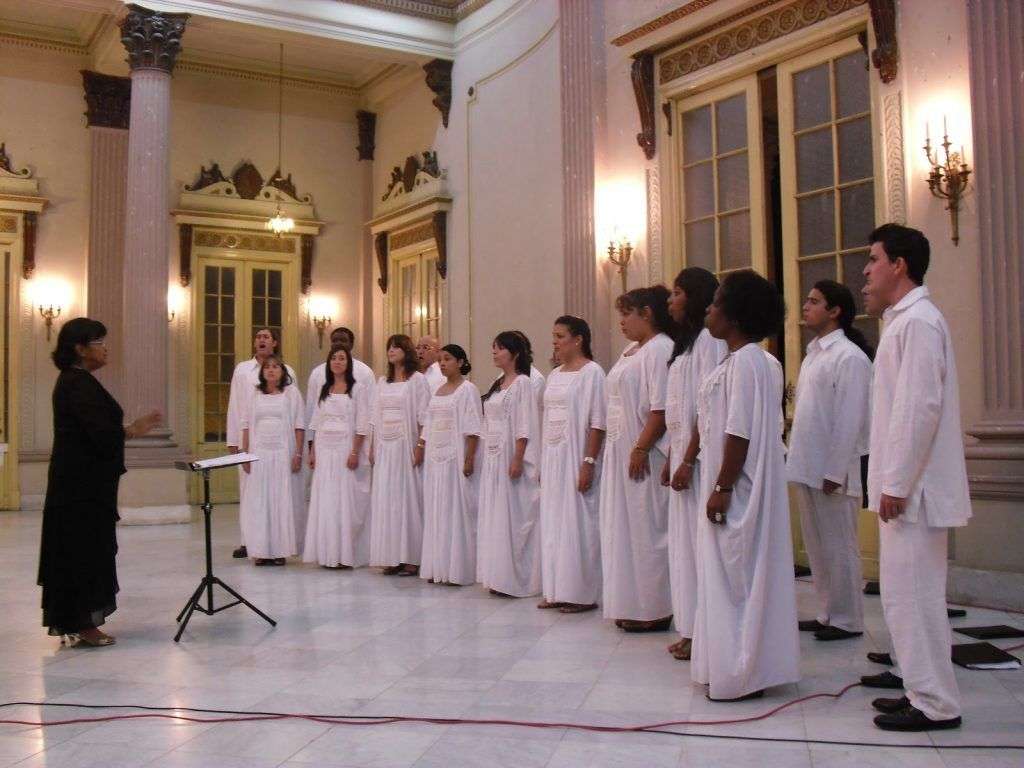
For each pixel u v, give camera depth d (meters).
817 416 4.80
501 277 10.71
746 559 3.71
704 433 3.85
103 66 12.17
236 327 13.27
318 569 7.36
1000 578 5.20
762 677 3.70
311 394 8.09
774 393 3.80
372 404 7.40
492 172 10.97
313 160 13.82
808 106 6.99
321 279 13.80
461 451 6.58
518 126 10.47
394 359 7.16
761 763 3.04
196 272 13.03
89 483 4.89
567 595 5.49
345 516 7.34
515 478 6.10
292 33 11.02
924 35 6.02
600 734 3.38
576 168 8.89
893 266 3.37
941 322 3.26
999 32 5.44
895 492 3.20
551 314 9.79
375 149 14.01
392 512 7.00
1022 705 3.57
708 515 3.74
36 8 11.67
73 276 12.35
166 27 10.50
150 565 7.56
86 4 10.42
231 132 13.30
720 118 7.72
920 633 3.28
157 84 10.52
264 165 13.48
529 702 3.78
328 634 5.07
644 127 8.20
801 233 7.05
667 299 5.01
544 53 9.98
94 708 3.81
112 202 12.40
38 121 12.27
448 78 11.91
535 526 6.12
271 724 3.57
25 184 12.05
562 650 4.63
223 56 12.98
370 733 3.45
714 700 3.71
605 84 8.70
